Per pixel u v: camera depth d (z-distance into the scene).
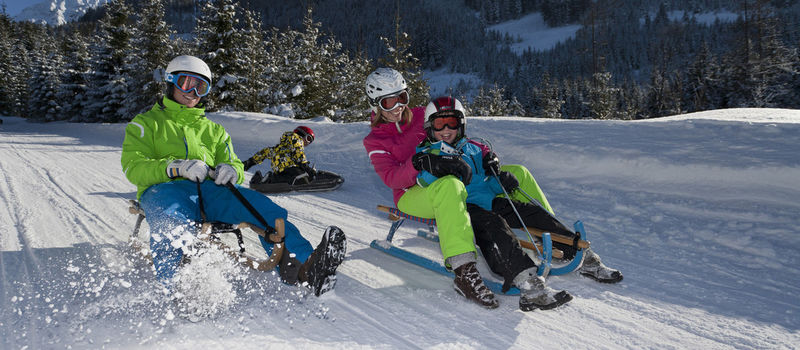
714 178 4.21
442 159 2.52
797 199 3.62
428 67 195.75
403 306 2.39
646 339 2.03
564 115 87.38
